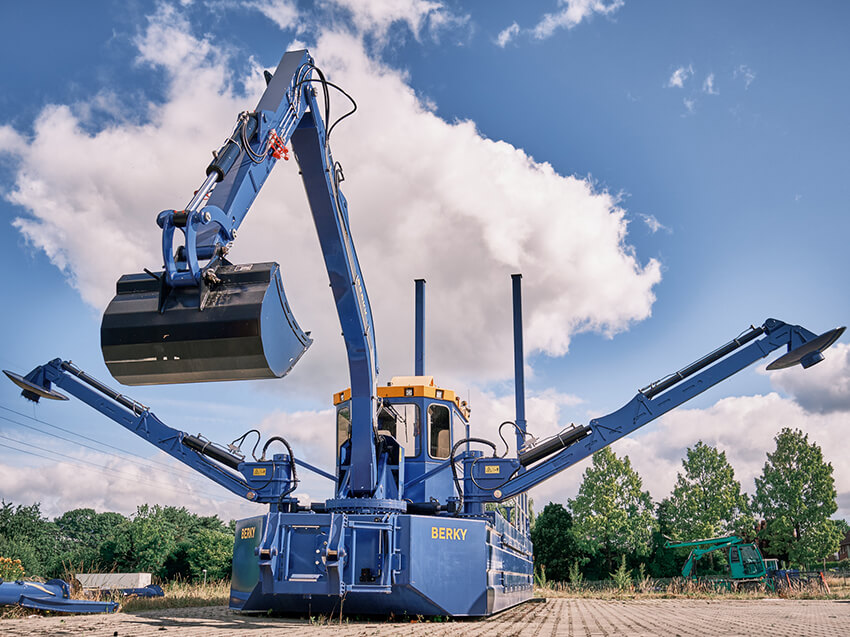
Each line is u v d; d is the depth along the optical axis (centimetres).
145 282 675
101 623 715
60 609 901
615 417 1179
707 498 5778
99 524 10188
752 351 1182
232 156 689
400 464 1069
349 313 945
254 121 725
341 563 844
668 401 1173
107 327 654
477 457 1168
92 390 1318
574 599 1886
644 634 605
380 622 857
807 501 5678
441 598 888
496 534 1072
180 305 652
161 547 6869
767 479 5816
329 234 894
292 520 888
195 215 629
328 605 899
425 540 898
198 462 1253
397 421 1155
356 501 940
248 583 934
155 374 664
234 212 679
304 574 870
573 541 5938
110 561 6769
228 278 671
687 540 5675
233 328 638
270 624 751
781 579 2822
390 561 866
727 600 1828
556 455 1175
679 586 2773
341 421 1179
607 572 5825
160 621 769
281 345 684
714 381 1174
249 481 1199
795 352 1126
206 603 1304
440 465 1144
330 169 874
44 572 6806
